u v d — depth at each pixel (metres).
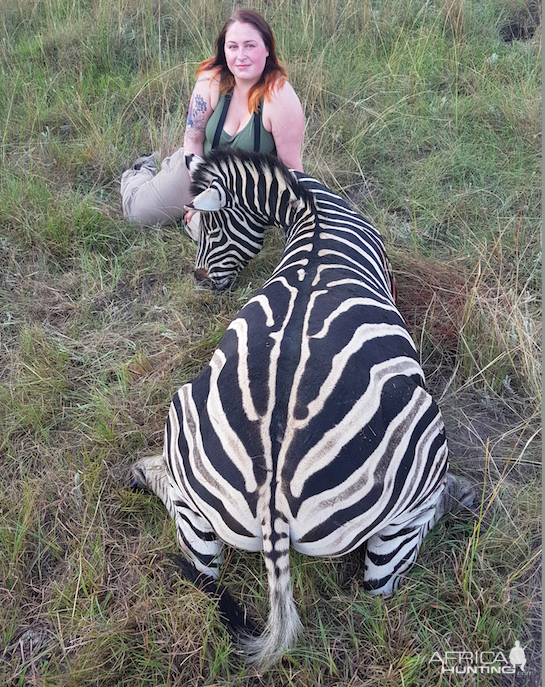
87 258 3.35
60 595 2.03
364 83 4.39
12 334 3.02
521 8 5.06
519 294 3.08
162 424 2.57
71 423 2.63
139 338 3.00
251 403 1.71
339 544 1.67
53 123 4.27
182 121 4.08
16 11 5.28
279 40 4.64
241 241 2.87
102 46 4.84
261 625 1.97
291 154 2.97
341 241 2.32
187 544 1.94
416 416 1.78
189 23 5.00
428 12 4.96
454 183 3.73
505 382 2.69
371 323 1.93
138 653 1.88
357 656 1.87
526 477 2.42
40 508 2.29
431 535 2.18
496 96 4.20
